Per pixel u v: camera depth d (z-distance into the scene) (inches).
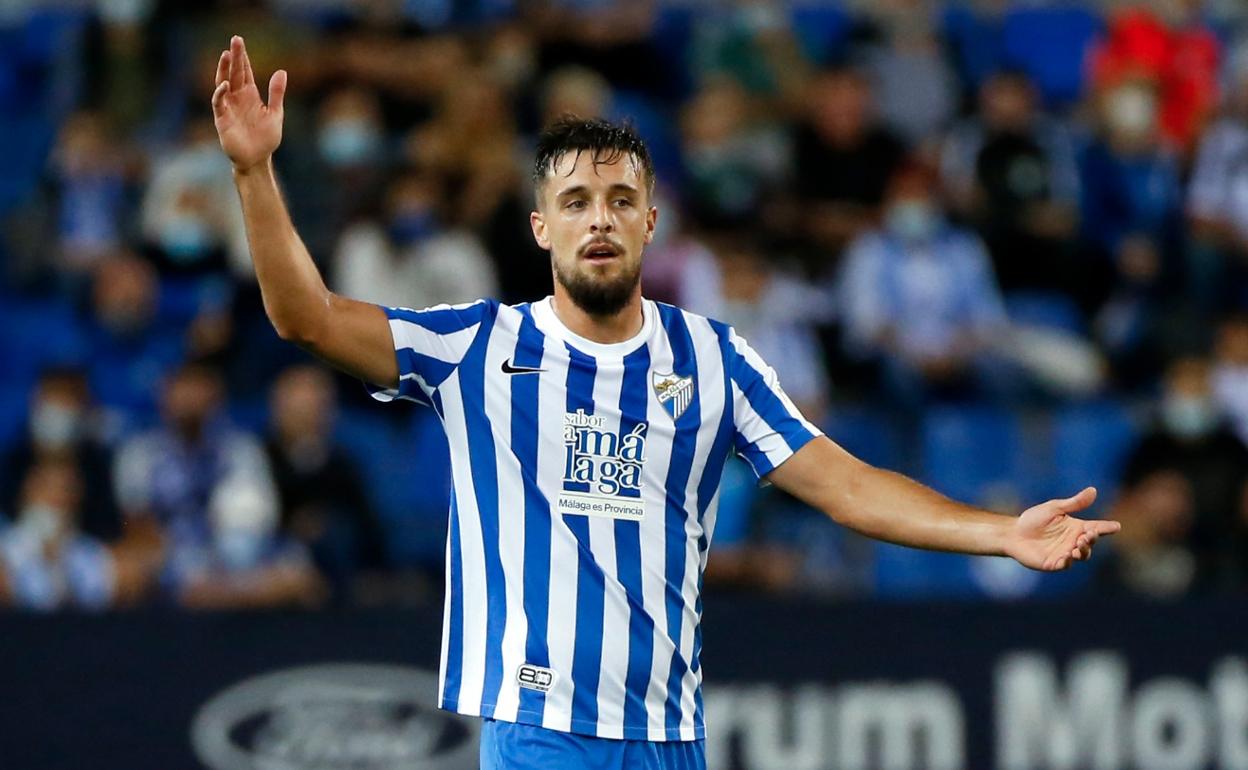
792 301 1531.7
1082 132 1801.2
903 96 1814.7
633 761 622.8
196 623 1075.3
